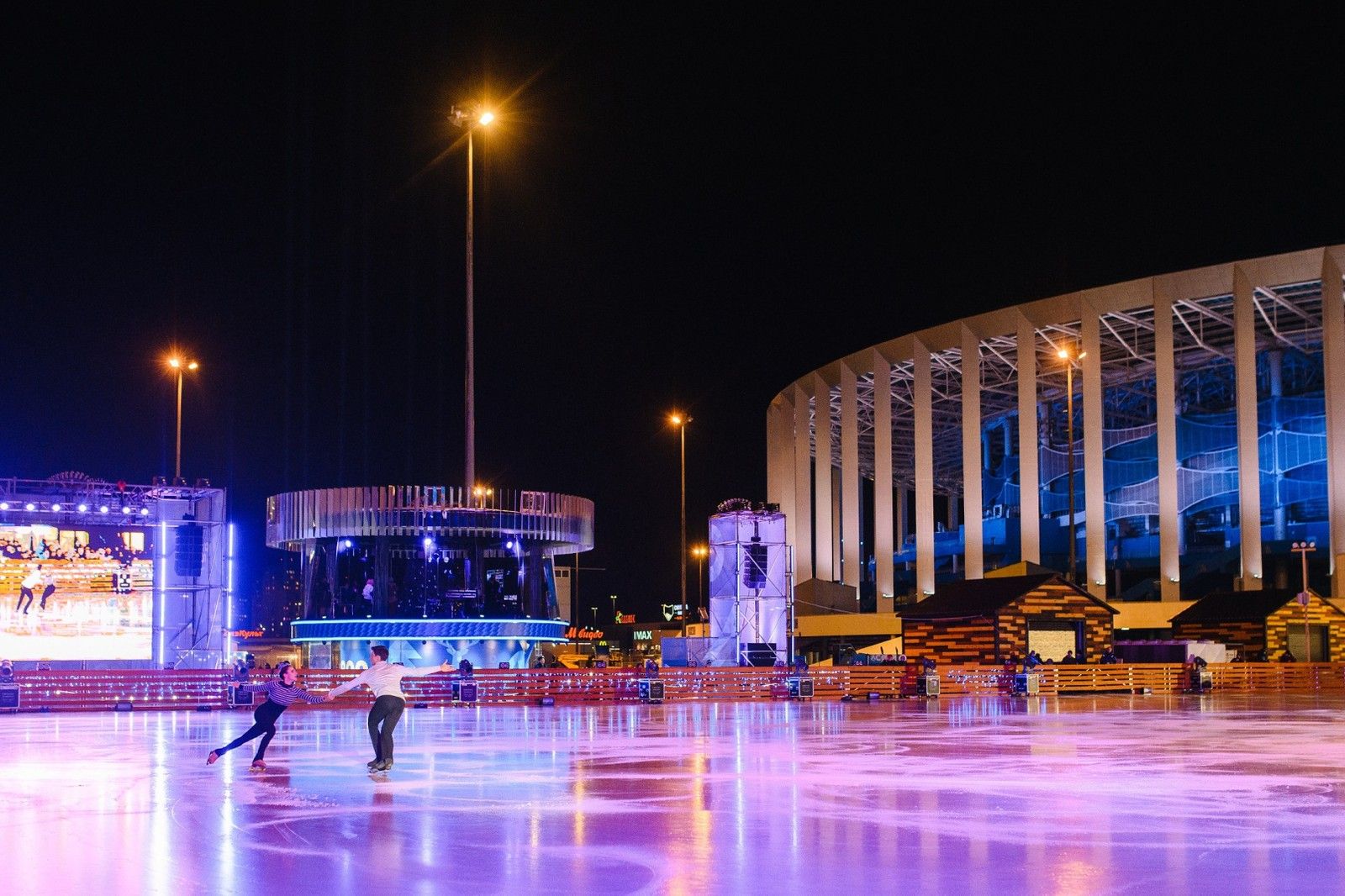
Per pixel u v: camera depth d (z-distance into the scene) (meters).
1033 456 78.75
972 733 27.41
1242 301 71.94
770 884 9.89
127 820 13.34
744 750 22.66
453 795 15.55
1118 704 42.62
